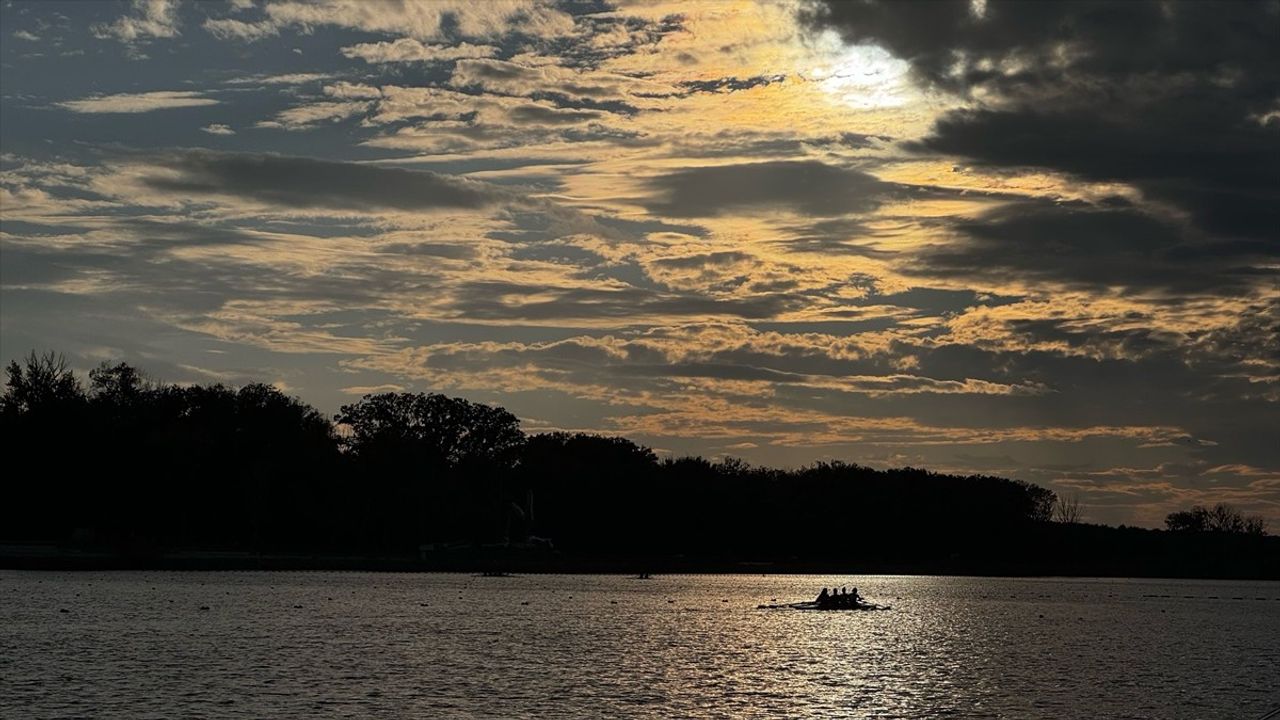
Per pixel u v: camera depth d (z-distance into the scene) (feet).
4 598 428.15
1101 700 237.66
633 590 611.47
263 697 220.43
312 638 321.11
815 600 532.32
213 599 451.12
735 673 265.34
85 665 257.34
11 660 262.47
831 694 237.45
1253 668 295.69
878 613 472.85
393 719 202.39
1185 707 231.09
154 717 200.13
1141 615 505.25
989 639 367.45
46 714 201.77
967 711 221.87
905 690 245.65
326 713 206.39
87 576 586.86
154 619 362.74
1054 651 333.01
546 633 350.02
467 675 253.44
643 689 238.48
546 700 223.30
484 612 427.74
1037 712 222.69
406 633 341.41
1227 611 548.31
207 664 262.47
